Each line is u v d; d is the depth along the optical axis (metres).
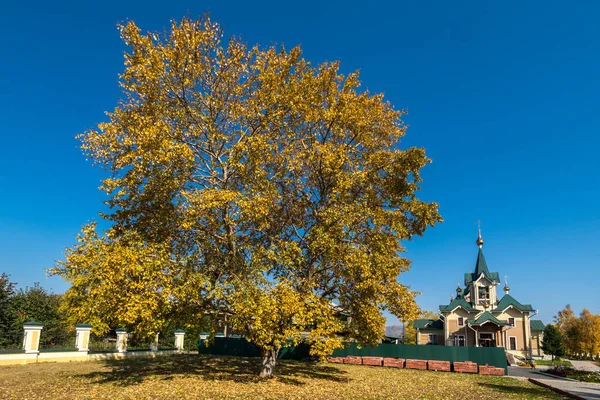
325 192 19.12
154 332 14.73
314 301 16.39
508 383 21.77
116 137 15.52
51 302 30.11
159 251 14.63
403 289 18.72
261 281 15.48
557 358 56.72
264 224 16.61
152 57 15.34
